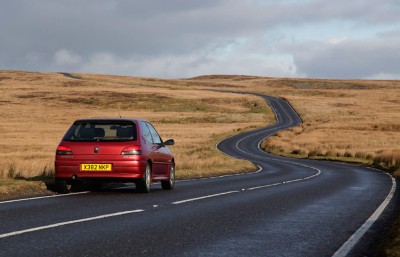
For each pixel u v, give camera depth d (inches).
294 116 5275.6
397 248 252.7
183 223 353.7
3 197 486.6
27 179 623.5
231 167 1170.0
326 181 844.0
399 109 5728.3
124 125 548.4
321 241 300.2
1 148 2058.3
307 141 3083.2
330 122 4441.4
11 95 6156.5
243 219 378.6
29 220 349.1
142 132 558.3
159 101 6161.4
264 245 285.6
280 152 2610.7
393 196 583.2
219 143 3051.2
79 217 366.9
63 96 6205.7
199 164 1107.9
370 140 3120.1
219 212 412.8
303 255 262.5
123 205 440.8
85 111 5280.5
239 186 687.1
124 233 311.4
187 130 3905.0
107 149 528.4
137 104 5969.5
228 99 6476.4
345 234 324.2
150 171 561.6
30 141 2556.6
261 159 2026.3
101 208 417.4
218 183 738.8
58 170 530.9
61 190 538.0
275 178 903.7
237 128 4126.5
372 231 335.6
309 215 408.2
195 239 299.0
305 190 642.8
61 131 3444.9
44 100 5900.6
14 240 281.9
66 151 531.5
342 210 443.5
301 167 1455.5
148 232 316.8
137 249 268.1
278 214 410.0
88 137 538.9
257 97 6830.7
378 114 5137.8
